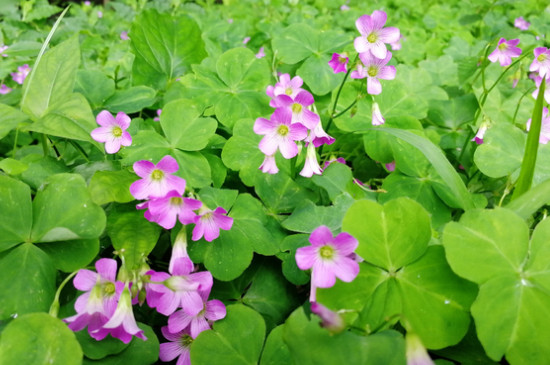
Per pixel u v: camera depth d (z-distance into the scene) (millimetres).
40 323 86
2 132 125
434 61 282
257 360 103
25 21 436
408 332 81
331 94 210
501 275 93
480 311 89
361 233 102
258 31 352
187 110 156
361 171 192
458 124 206
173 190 102
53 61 146
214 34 338
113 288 98
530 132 112
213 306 107
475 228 98
